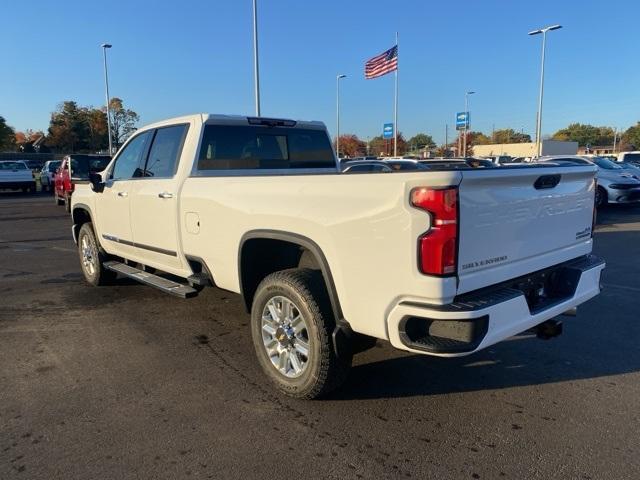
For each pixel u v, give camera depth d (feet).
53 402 12.64
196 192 15.29
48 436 11.10
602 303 20.79
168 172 17.31
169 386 13.50
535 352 15.71
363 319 10.94
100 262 22.88
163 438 11.00
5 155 241.96
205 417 11.88
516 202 11.12
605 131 426.51
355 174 10.75
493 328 10.23
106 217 21.21
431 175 9.58
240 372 14.38
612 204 57.21
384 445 10.73
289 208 12.17
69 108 267.59
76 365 14.87
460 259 9.93
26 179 96.32
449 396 12.90
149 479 9.66
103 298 21.89
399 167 31.42
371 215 10.41
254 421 11.70
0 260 31.19
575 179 13.12
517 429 11.32
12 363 15.02
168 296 22.16
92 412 12.13
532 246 11.84
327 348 11.82
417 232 9.75
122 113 242.58
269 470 9.90
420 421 11.68
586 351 15.79
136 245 19.17
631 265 27.94
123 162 20.39
